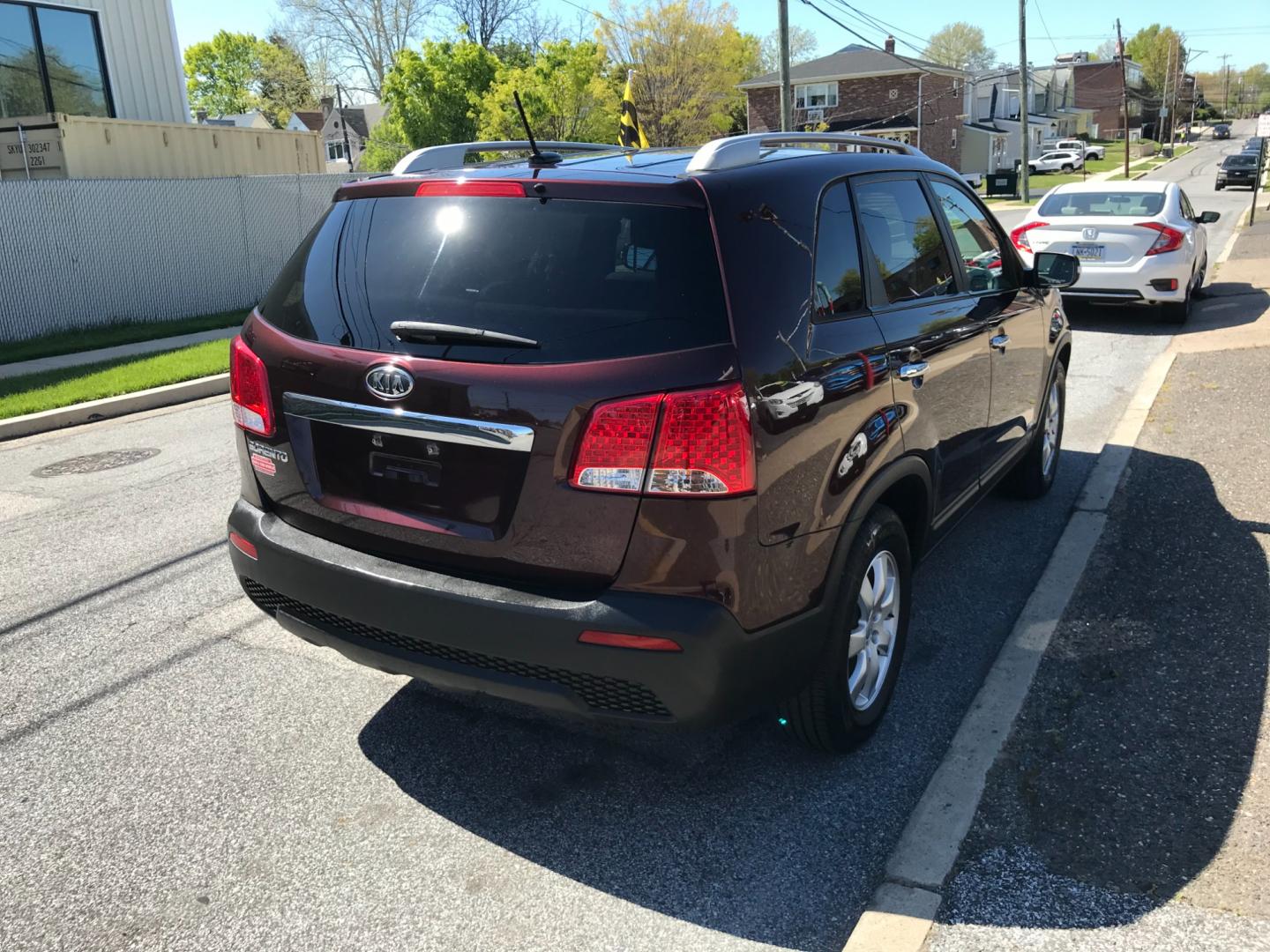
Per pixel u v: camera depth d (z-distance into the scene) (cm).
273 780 324
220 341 1270
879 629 330
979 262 435
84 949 252
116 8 1730
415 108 3841
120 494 644
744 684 263
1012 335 448
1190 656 372
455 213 289
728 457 248
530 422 255
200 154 1664
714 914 260
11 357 1162
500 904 265
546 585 265
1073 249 1080
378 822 302
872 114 5584
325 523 302
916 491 352
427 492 277
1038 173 6356
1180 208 1129
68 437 823
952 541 510
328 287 303
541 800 311
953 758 315
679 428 246
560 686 264
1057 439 582
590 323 259
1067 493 577
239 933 257
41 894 273
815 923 256
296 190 1717
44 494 650
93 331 1392
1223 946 236
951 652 397
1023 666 370
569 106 3891
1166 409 722
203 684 389
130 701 377
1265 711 333
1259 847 269
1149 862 266
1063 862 268
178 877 279
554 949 249
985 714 340
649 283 261
